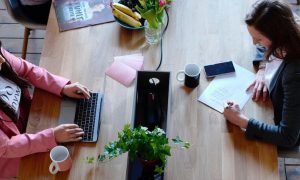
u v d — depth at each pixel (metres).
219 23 1.92
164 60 1.83
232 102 1.65
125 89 1.75
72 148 1.60
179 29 1.92
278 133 1.53
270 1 1.44
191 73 1.70
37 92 1.77
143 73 1.65
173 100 1.70
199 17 1.95
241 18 1.93
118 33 1.93
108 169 1.54
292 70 1.49
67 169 1.54
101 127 1.65
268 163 1.52
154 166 1.40
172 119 1.65
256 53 1.79
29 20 2.31
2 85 1.70
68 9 2.03
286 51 1.48
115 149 1.34
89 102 1.71
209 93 1.71
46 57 1.88
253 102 1.68
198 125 1.63
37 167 1.56
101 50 1.88
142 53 1.85
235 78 1.75
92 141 1.60
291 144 1.55
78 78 1.80
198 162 1.54
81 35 1.93
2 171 1.82
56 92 1.74
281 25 1.41
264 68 1.74
